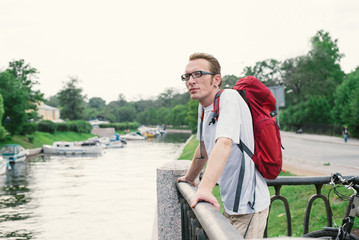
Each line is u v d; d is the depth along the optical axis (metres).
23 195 21.61
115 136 73.00
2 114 45.59
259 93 1.81
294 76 62.28
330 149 25.31
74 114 111.69
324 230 2.40
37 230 14.18
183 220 2.17
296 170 14.03
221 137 1.57
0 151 41.09
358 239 2.25
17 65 56.88
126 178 27.70
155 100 191.62
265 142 1.74
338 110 43.47
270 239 1.11
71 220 15.56
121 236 12.92
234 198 1.77
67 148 50.69
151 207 17.62
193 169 2.22
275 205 7.92
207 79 1.82
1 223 15.30
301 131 53.56
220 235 1.09
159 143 74.75
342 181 2.35
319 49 62.19
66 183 25.78
